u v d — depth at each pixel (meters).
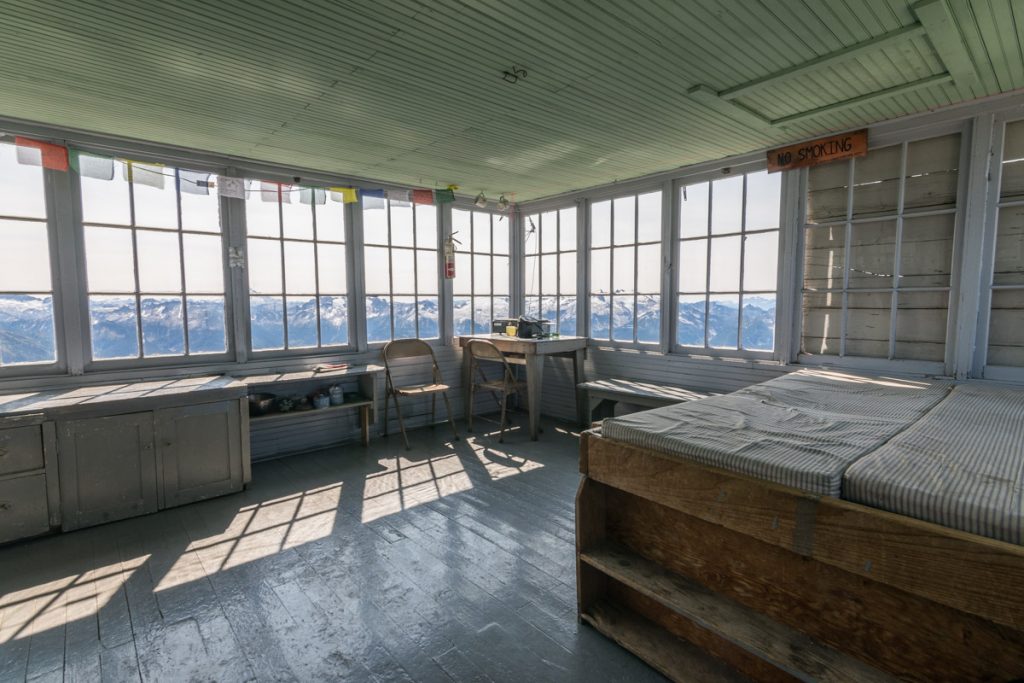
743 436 2.04
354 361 5.24
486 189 5.79
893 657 1.54
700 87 2.98
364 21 2.24
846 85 3.00
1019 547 1.25
